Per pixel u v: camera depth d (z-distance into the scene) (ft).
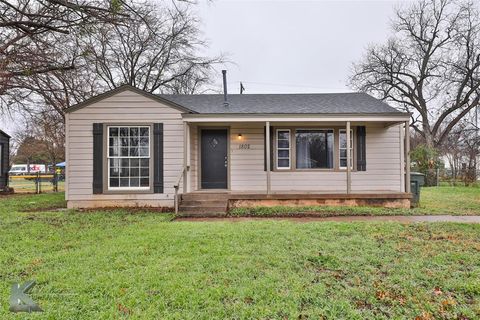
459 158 80.38
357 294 10.73
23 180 102.27
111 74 59.98
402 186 34.40
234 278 11.96
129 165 31.07
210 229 19.98
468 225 21.17
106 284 11.30
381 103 35.73
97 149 30.55
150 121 30.76
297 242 16.83
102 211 28.04
